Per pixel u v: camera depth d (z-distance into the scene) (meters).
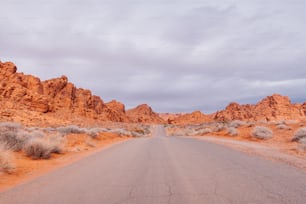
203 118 164.88
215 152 10.32
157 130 92.75
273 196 4.04
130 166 7.32
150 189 4.64
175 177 5.64
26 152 9.62
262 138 17.34
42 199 4.13
